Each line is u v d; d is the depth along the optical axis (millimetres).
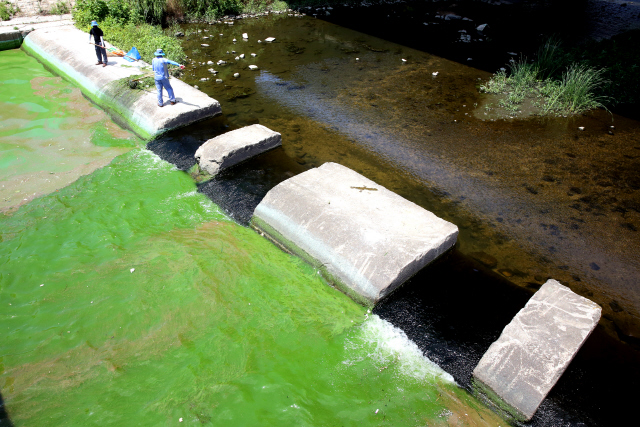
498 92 9891
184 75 10734
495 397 3732
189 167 7133
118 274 5160
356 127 8492
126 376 4059
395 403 3801
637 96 9523
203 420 3664
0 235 5809
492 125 8602
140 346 4348
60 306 4801
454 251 5367
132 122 8344
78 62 10148
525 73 10117
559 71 10422
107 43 10984
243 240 5652
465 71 11117
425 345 4215
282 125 8508
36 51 11500
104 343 4395
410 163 7375
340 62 11688
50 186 6750
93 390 3951
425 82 10492
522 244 5695
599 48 11555
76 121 8633
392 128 8477
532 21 15344
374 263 4688
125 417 3713
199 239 5676
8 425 3678
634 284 5090
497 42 13203
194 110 8203
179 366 4129
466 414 3721
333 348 4270
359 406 3779
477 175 7059
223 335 4406
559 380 3752
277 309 4672
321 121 8703
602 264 5379
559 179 6945
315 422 3646
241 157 6965
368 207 5449
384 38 13578
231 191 6434
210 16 14633
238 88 10055
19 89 9820
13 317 4707
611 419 3508
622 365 3949
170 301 4789
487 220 6105
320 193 5672
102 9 12695
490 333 4211
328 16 15672
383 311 4566
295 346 4285
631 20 15188
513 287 4758
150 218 6086
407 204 5559
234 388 3906
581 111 9078
